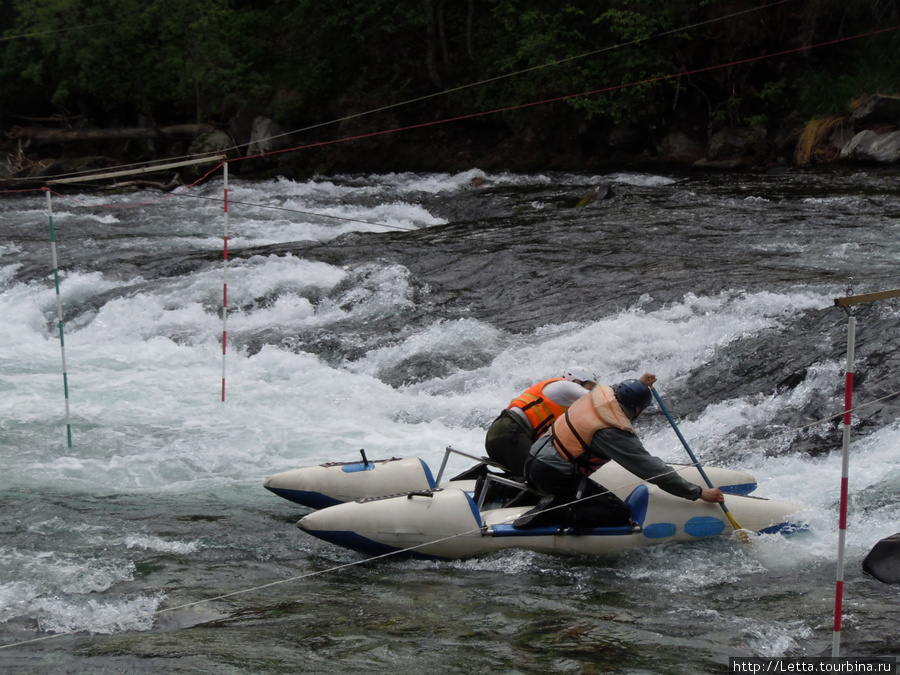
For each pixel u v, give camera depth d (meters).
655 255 13.03
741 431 7.95
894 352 8.24
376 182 26.08
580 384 6.48
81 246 16.91
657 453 7.86
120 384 10.19
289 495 6.52
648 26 24.42
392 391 9.77
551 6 26.94
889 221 14.78
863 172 20.27
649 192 19.11
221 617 4.80
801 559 5.54
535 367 9.62
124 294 13.08
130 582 5.34
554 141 26.94
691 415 8.45
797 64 24.05
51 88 31.34
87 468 7.72
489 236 15.23
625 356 9.57
